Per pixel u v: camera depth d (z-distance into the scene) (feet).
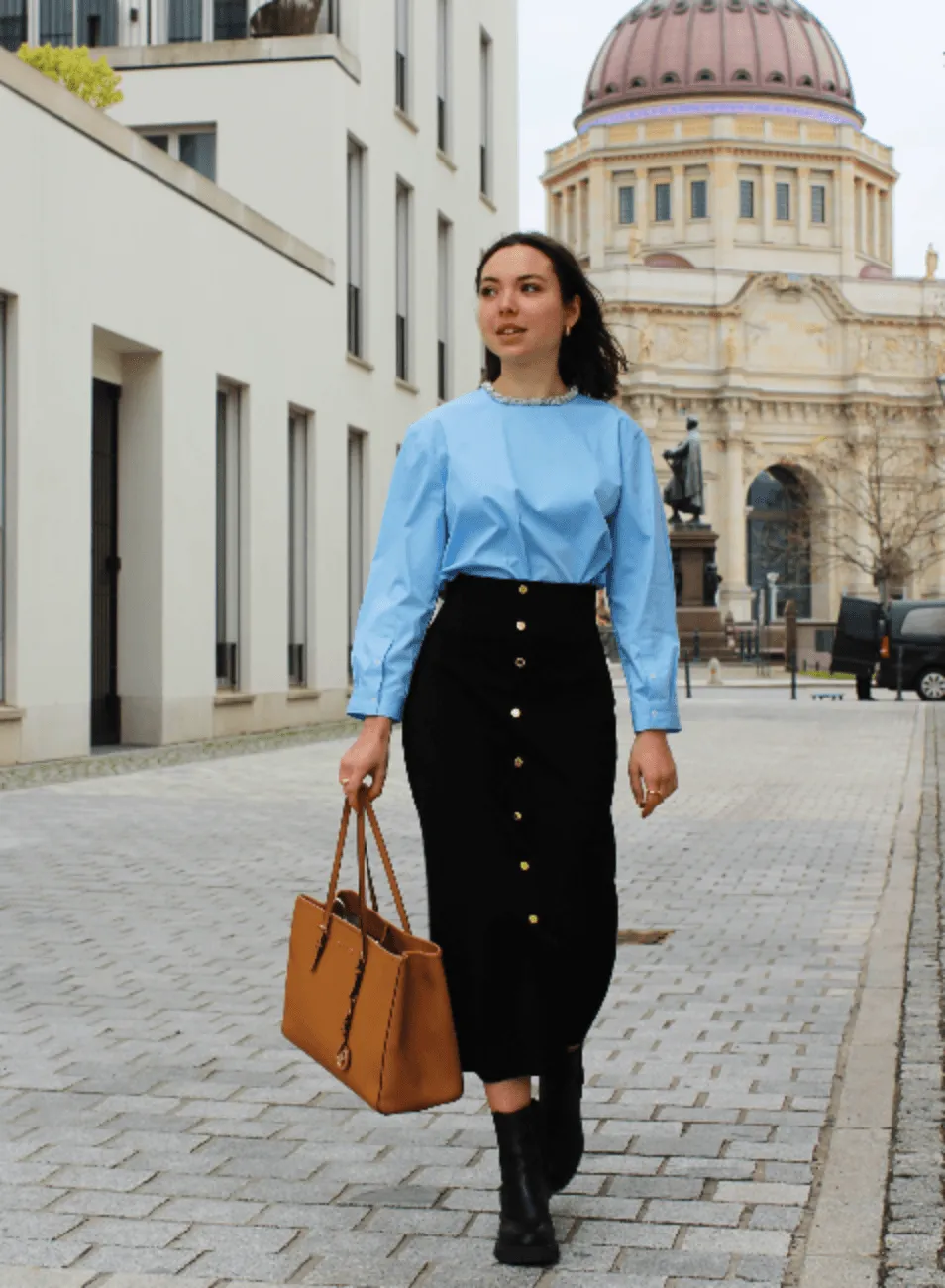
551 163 340.80
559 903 10.36
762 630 182.91
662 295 285.43
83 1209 11.46
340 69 71.05
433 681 10.53
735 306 286.25
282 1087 14.79
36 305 46.11
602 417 11.01
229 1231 11.01
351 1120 13.79
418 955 9.85
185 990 18.76
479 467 10.61
